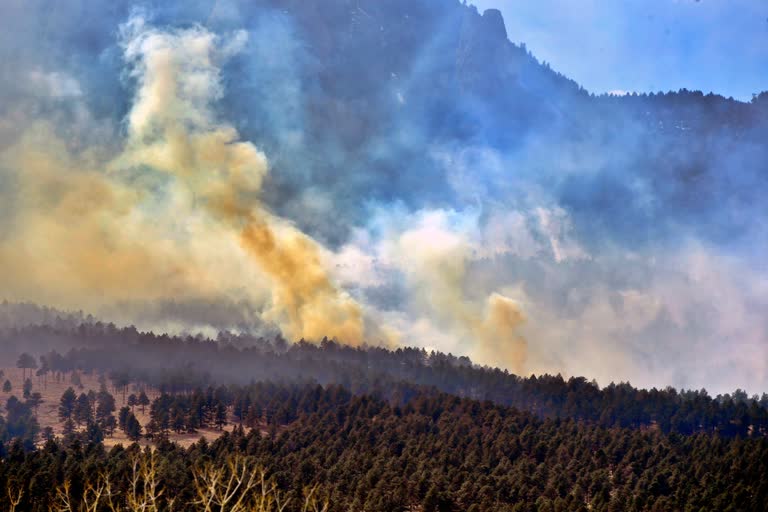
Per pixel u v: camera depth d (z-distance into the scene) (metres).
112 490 193.50
